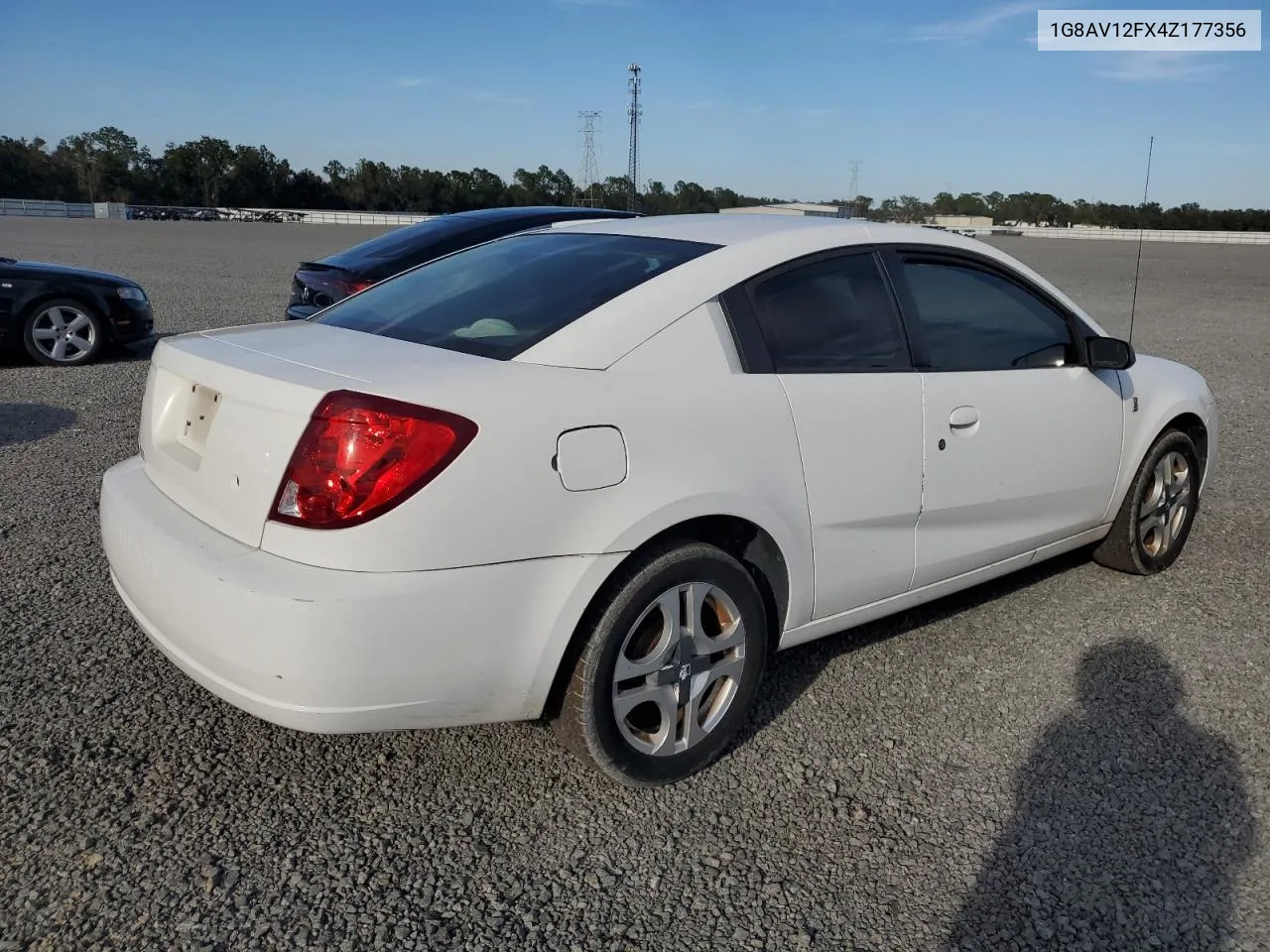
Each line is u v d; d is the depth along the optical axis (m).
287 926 2.28
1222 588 4.48
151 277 18.03
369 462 2.29
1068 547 4.24
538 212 9.22
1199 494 4.80
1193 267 30.88
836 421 3.07
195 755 2.92
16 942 2.19
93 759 2.88
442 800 2.77
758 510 2.85
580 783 2.88
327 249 28.75
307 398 2.37
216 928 2.26
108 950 2.18
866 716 3.31
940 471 3.41
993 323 3.73
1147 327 14.30
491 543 2.38
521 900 2.39
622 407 2.60
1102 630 4.02
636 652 2.74
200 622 2.38
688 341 2.82
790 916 2.37
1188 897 2.46
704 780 2.92
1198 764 3.06
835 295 3.23
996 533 3.76
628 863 2.54
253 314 12.68
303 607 2.25
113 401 7.70
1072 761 3.07
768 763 3.02
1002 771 3.01
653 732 2.88
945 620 4.10
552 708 2.73
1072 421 3.94
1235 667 3.71
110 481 3.01
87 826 2.58
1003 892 2.47
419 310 3.13
